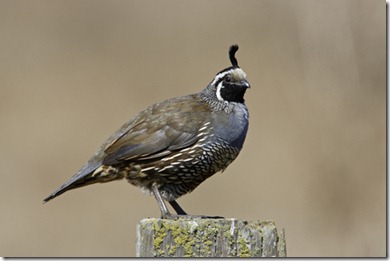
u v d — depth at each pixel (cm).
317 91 1870
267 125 1933
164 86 2206
